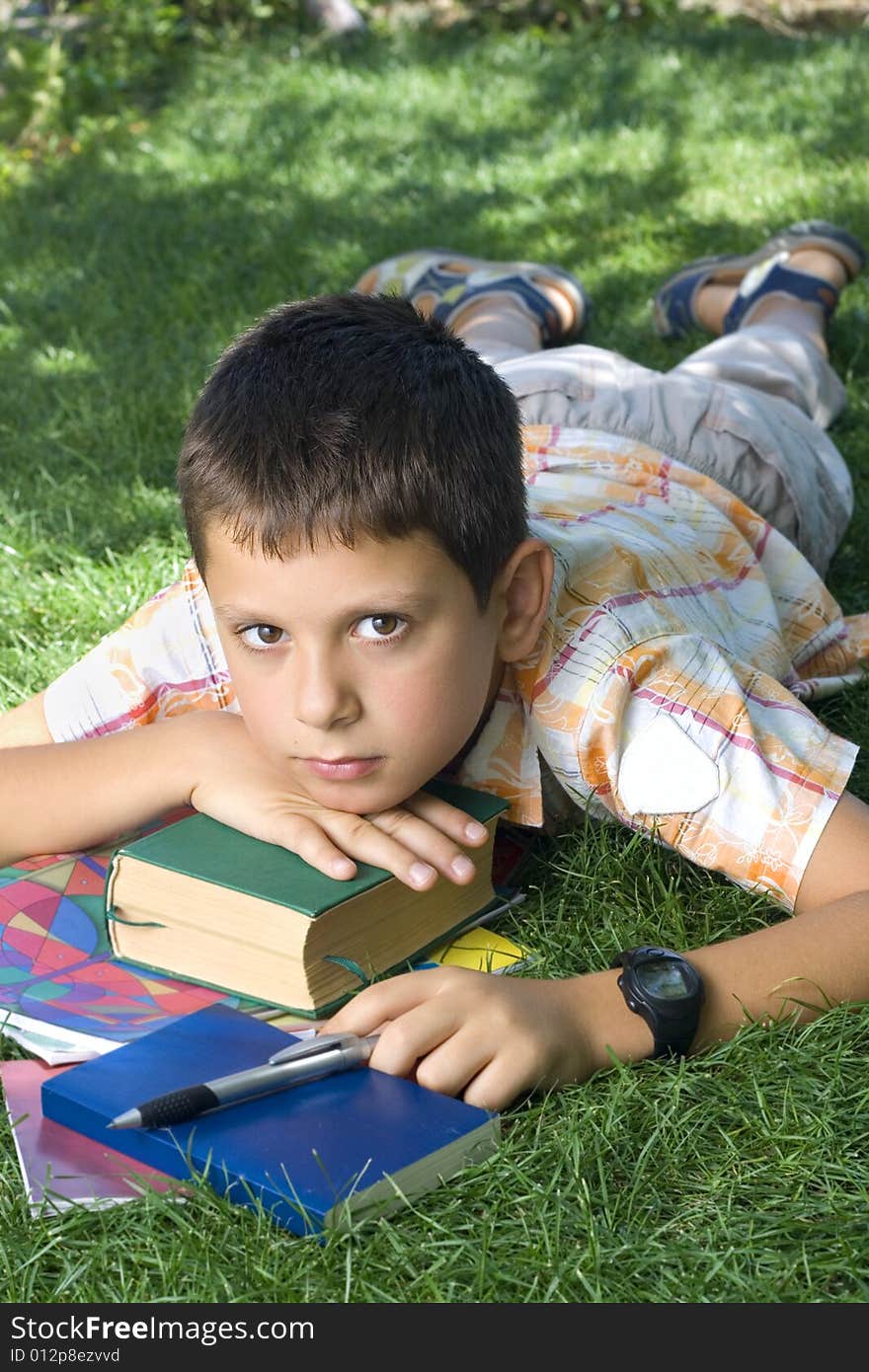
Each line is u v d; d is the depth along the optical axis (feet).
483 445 5.93
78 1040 5.64
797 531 9.82
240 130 21.80
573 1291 4.58
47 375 13.82
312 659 5.65
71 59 25.43
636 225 16.99
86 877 6.70
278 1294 4.58
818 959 5.86
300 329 6.06
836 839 6.29
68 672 7.65
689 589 7.64
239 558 5.65
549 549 6.29
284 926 5.69
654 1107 5.30
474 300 13.46
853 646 9.04
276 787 6.24
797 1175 5.06
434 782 6.66
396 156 20.11
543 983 5.62
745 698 6.64
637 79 22.93
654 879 6.77
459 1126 5.06
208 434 5.83
